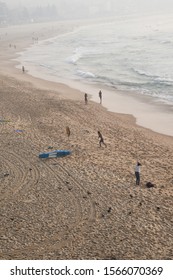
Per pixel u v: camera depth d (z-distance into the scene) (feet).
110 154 88.43
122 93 163.84
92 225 59.00
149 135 107.65
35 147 91.71
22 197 68.64
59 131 105.19
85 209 63.62
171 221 59.06
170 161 84.89
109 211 62.39
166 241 54.24
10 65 259.60
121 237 55.67
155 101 147.95
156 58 257.34
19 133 102.22
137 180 71.00
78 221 60.23
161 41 357.00
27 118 118.01
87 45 371.56
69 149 90.84
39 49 361.51
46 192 69.92
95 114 128.36
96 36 471.62
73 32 575.38
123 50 311.27
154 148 94.53
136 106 142.41
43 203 66.18
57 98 147.23
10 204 66.49
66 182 73.20
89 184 72.18
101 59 267.59
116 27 633.61
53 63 260.83
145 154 89.61
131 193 68.18
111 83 185.16
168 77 190.80
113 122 119.85
